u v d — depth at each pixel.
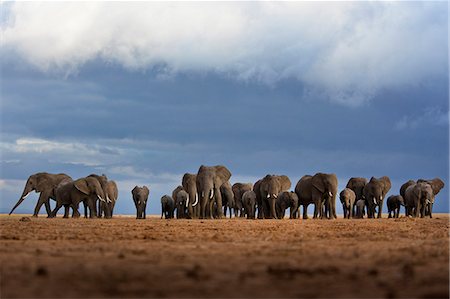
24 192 72.88
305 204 76.44
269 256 22.23
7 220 59.56
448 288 15.81
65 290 15.61
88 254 22.81
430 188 80.75
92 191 70.88
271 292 15.47
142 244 27.27
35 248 25.20
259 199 79.44
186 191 75.00
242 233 35.94
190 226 45.62
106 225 47.06
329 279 17.14
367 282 16.73
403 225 49.53
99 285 16.22
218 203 73.19
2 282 16.56
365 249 25.00
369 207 85.38
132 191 86.06
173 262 20.39
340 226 46.94
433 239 31.67
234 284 16.42
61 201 71.88
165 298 14.79
